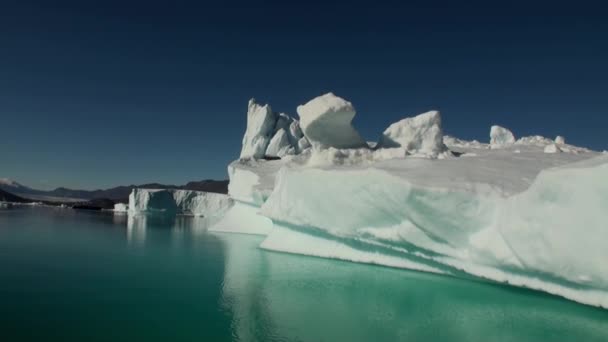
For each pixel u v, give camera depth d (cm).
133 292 912
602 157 646
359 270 1105
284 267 1176
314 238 1360
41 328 674
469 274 902
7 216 3153
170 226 2828
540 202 692
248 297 880
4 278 1009
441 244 939
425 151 1351
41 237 1864
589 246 634
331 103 1346
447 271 976
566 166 657
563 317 705
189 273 1112
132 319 731
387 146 1461
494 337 647
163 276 1077
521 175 929
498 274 838
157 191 4709
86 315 746
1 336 633
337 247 1271
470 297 839
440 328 692
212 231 2414
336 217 1162
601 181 601
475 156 1262
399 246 1050
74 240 1803
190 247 1645
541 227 697
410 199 917
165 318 741
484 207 831
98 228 2445
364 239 1147
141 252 1493
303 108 1418
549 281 750
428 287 919
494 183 854
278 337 655
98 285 969
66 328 677
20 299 834
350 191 1075
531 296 786
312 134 1418
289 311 785
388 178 955
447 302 816
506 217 765
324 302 842
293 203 1303
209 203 4881
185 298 870
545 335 644
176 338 645
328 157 1324
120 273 1107
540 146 1733
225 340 641
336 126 1386
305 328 695
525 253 739
